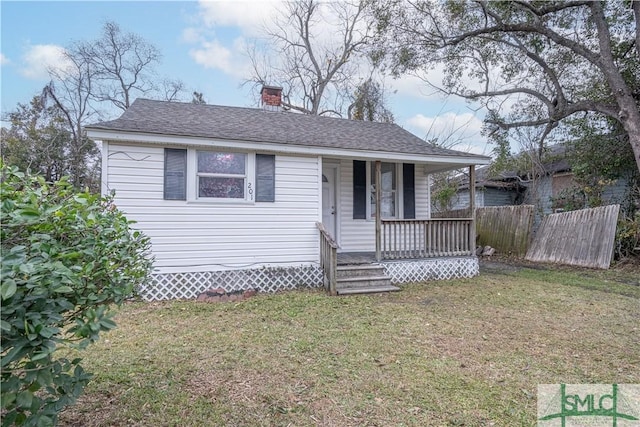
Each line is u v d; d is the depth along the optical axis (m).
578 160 12.34
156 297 6.45
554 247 10.77
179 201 6.66
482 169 18.55
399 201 9.48
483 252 12.73
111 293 2.12
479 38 12.94
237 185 7.09
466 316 5.29
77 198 2.03
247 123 8.50
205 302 6.19
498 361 3.67
